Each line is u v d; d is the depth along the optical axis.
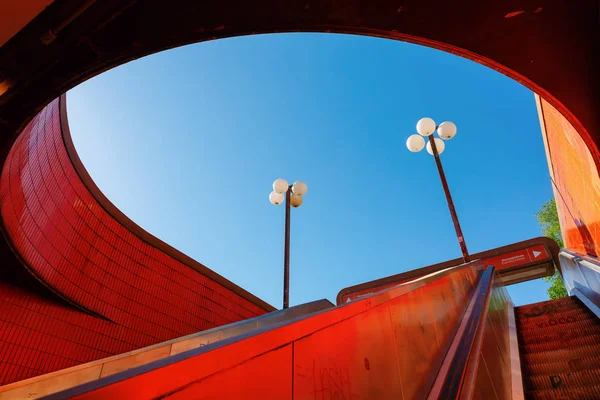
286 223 10.68
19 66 3.94
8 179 6.45
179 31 4.48
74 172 9.04
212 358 1.27
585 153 7.45
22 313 7.79
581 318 7.41
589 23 5.14
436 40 5.34
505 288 11.57
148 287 10.39
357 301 2.55
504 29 5.23
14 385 5.34
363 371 2.22
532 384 5.13
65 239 8.53
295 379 1.65
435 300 4.38
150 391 1.02
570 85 5.56
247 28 4.70
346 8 4.77
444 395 2.83
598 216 8.34
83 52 4.33
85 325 8.76
